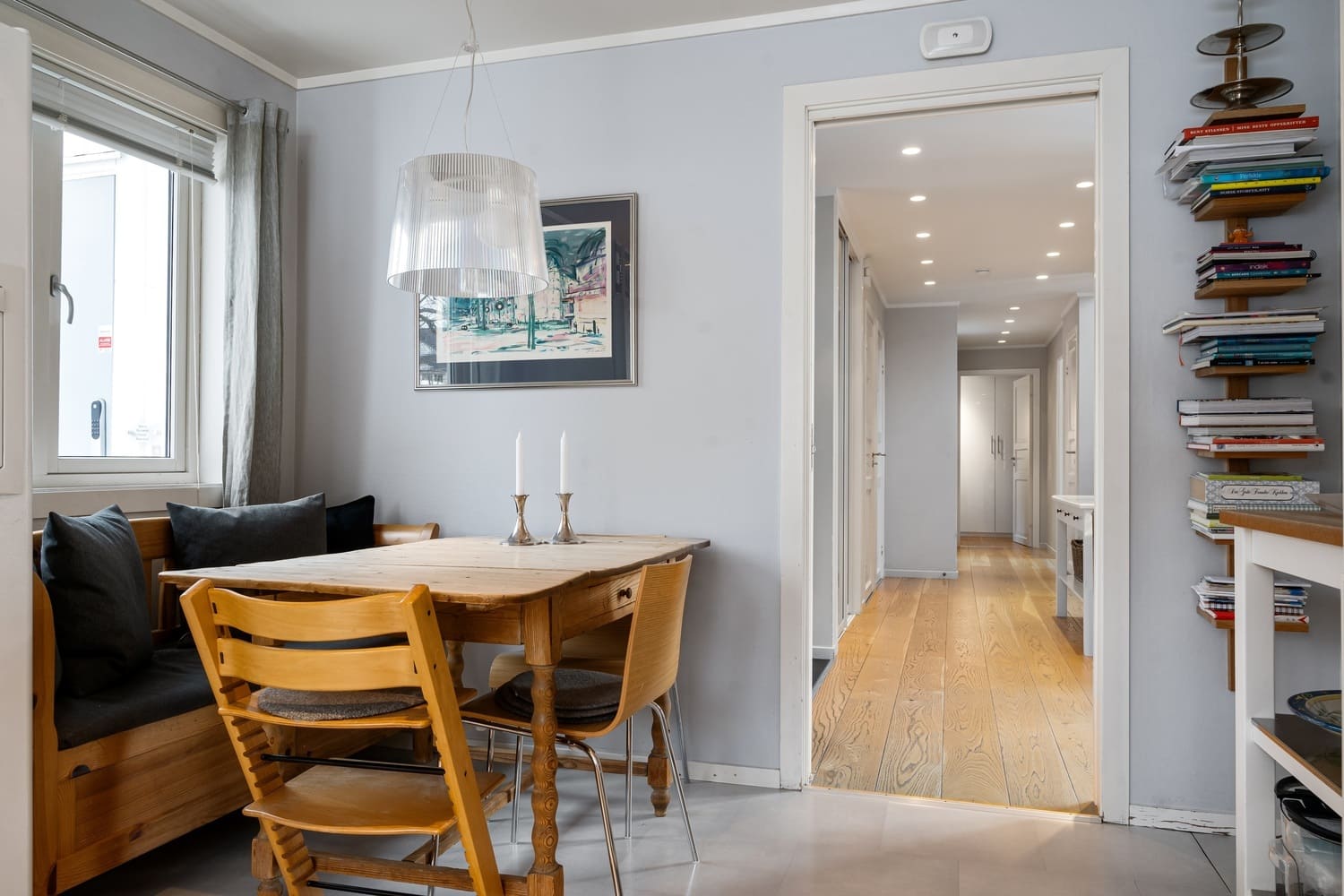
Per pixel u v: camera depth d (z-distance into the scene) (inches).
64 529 78.2
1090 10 97.3
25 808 63.7
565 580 69.3
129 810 74.7
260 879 67.6
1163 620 94.4
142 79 103.3
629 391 113.3
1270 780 66.9
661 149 112.4
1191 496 93.4
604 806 73.1
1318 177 85.2
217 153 116.5
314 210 127.0
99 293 104.0
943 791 104.7
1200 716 93.4
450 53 119.5
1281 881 65.2
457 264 86.1
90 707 73.5
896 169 163.0
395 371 123.2
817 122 108.9
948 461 301.9
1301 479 84.5
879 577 285.6
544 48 117.1
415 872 65.9
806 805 100.3
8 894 62.5
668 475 111.4
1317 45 91.4
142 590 86.7
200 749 82.1
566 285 115.6
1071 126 141.3
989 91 100.3
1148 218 95.3
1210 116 93.1
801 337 106.7
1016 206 186.9
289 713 62.1
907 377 305.6
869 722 132.6
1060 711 137.9
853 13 105.1
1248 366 87.5
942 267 245.6
